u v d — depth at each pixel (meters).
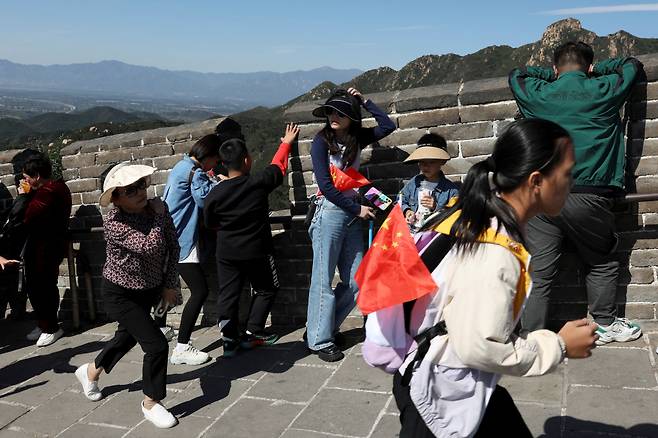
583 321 1.91
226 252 4.63
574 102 3.66
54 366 5.03
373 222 4.54
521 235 1.88
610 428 3.17
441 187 4.25
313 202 4.57
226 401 4.04
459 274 1.87
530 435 2.13
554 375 3.76
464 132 4.42
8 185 6.38
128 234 3.74
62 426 3.96
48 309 5.51
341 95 4.23
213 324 5.61
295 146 4.91
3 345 5.65
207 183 4.80
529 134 1.84
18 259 5.56
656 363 3.79
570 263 4.32
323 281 4.48
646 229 4.16
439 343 1.95
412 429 2.08
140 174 3.65
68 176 5.98
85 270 5.97
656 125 4.00
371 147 4.69
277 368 4.46
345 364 4.39
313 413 3.74
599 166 3.69
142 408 3.91
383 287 1.99
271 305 4.88
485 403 1.98
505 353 1.78
